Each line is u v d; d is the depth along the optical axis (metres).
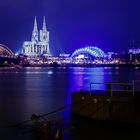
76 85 93.56
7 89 80.56
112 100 29.44
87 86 87.88
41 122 31.91
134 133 27.56
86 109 30.80
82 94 31.48
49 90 76.19
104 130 28.45
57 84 99.50
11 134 28.39
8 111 41.16
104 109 29.72
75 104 31.91
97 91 33.16
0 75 176.38
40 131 27.62
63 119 33.16
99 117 29.95
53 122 32.09
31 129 29.97
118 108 29.27
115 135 27.14
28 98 57.66
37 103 49.72
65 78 137.88
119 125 29.20
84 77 144.75
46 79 132.00
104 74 178.88
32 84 100.50
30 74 189.38
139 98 29.08
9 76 164.12
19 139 26.95
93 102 30.25
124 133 27.55
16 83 106.69
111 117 29.47
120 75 162.62
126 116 29.11
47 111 40.88
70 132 28.48
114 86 65.75
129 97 29.20
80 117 31.36
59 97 59.00
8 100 54.50
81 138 26.75
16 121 33.78
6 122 33.34
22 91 73.88
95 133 27.86
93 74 181.12
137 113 28.94
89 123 30.41
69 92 69.88
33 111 41.00
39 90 76.44
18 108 43.94
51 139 26.61
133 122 29.00
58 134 26.42
